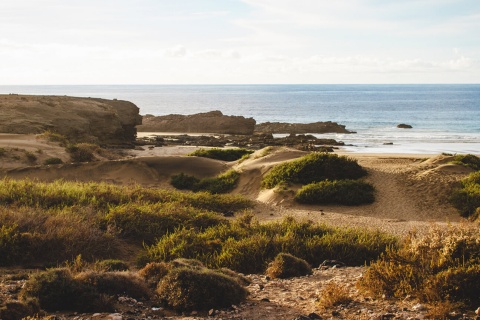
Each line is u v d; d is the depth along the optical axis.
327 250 12.91
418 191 23.20
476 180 22.84
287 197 23.50
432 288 7.48
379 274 8.25
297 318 7.00
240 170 28.59
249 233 14.86
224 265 12.03
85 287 7.91
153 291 8.57
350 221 19.64
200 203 21.55
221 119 77.94
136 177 29.22
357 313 7.22
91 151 38.72
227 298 8.00
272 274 10.65
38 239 12.13
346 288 8.66
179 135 69.25
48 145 37.81
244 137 66.06
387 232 17.47
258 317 7.37
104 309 7.63
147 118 85.00
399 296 7.77
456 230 9.07
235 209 21.78
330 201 22.95
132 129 62.03
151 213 16.33
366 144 56.41
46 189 19.80
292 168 26.02
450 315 6.75
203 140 61.97
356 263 12.55
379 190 23.89
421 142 58.06
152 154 47.25
